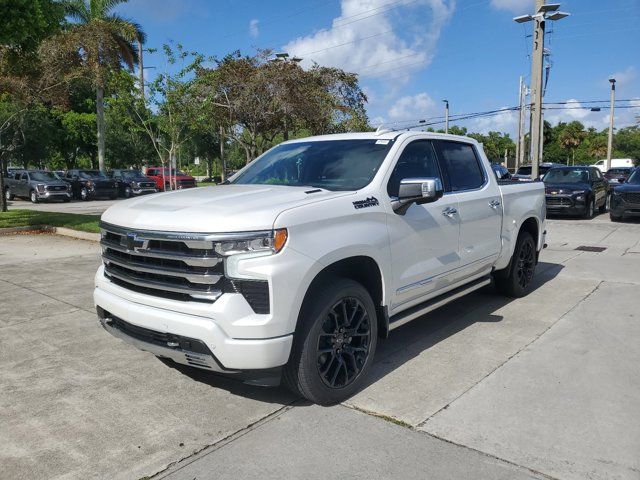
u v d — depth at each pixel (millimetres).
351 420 3564
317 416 3627
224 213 3449
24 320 5770
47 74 18766
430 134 5172
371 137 4848
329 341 3764
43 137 35906
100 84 20641
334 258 3652
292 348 3568
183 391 4043
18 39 12289
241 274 3309
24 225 13477
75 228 12742
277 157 5180
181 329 3414
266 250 3328
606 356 4629
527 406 3713
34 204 27250
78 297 6707
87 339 5188
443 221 4824
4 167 31188
